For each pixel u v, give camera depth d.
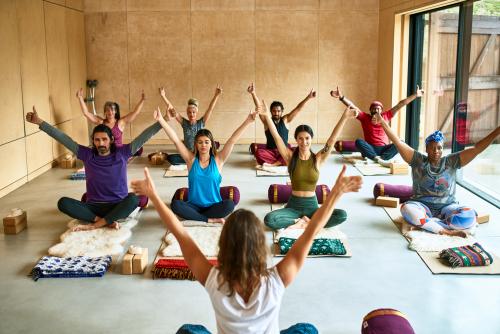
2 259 4.58
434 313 3.61
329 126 10.55
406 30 9.28
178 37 10.28
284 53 10.34
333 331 3.39
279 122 8.10
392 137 5.25
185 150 5.32
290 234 4.89
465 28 7.01
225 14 10.22
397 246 4.79
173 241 4.80
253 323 2.16
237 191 5.79
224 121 10.51
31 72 7.68
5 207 6.14
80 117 9.94
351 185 2.31
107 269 4.35
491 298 3.80
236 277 2.12
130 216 5.50
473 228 4.96
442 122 8.00
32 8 7.78
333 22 10.27
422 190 5.23
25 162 7.41
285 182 7.20
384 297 3.84
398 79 9.47
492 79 6.27
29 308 3.73
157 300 3.83
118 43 10.29
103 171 5.18
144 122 10.50
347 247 4.70
